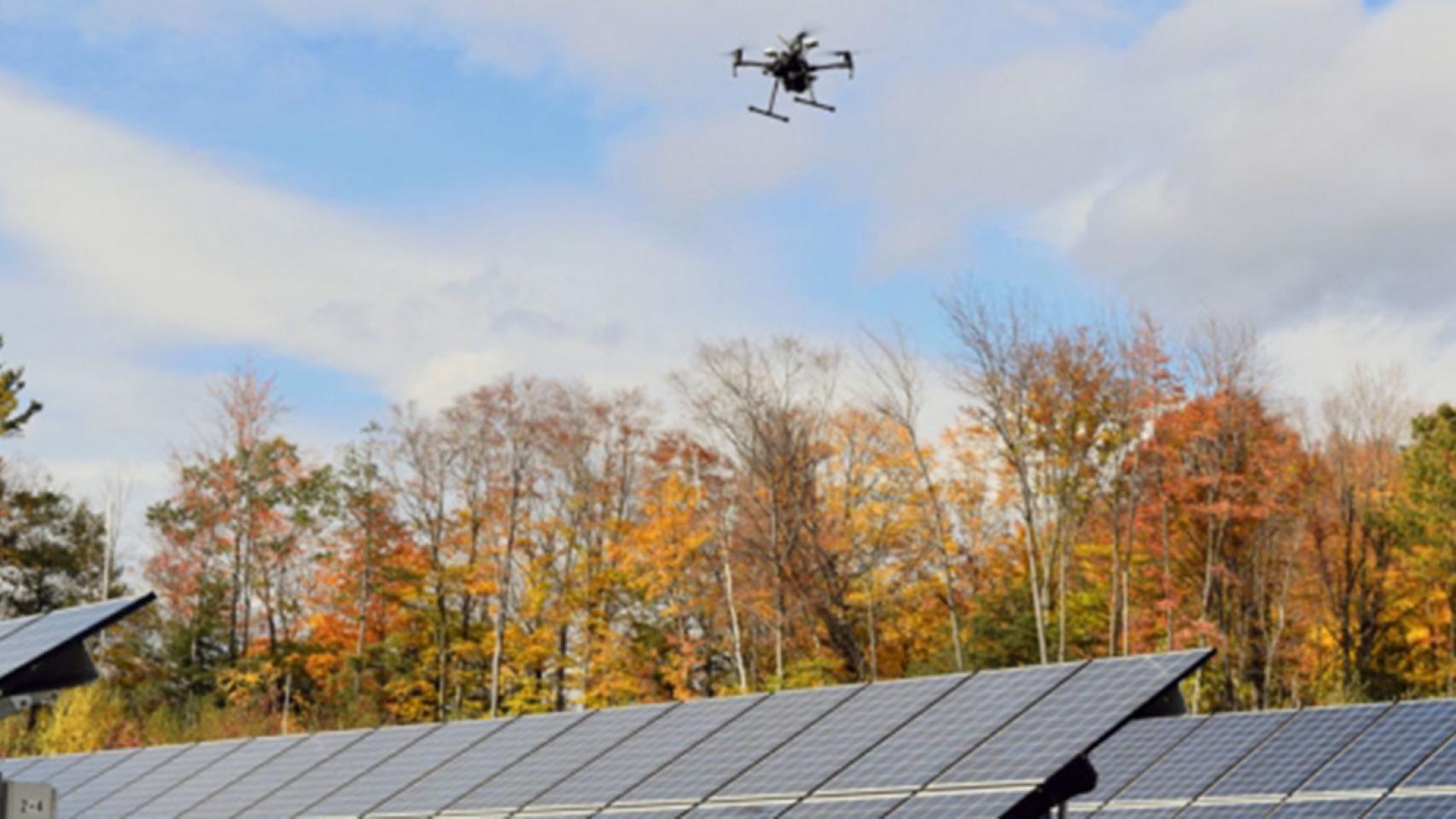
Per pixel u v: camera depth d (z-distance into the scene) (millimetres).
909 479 71750
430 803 20516
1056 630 64375
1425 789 21500
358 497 75625
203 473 80500
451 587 73750
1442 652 64000
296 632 78438
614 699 68000
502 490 74188
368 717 68438
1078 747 15078
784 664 69125
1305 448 69812
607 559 71875
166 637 75375
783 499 69125
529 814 19047
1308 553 66062
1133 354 65312
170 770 25812
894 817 15422
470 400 75812
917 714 17875
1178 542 66188
